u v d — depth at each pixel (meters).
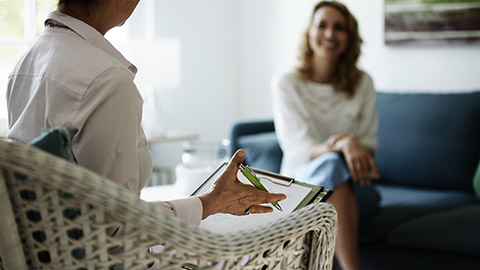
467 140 2.52
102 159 0.83
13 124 0.97
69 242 0.70
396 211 2.19
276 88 2.46
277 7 3.74
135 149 0.85
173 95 3.77
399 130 2.70
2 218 0.68
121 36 3.40
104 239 0.69
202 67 3.90
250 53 4.02
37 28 2.89
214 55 3.96
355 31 2.43
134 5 0.99
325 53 2.39
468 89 2.79
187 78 3.83
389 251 2.10
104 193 0.66
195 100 3.89
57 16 0.94
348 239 2.02
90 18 0.95
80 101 0.82
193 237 0.70
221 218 1.01
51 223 0.69
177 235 0.69
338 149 2.16
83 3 0.94
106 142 0.82
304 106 2.41
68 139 0.74
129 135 0.84
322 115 2.42
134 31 3.55
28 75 0.93
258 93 3.97
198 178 2.26
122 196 0.67
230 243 0.73
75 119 0.82
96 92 0.83
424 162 2.60
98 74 0.83
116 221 0.69
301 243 0.86
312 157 2.26
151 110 3.33
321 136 2.42
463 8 2.74
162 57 3.12
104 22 0.97
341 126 2.41
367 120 2.44
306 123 2.38
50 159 0.64
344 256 2.01
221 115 4.05
